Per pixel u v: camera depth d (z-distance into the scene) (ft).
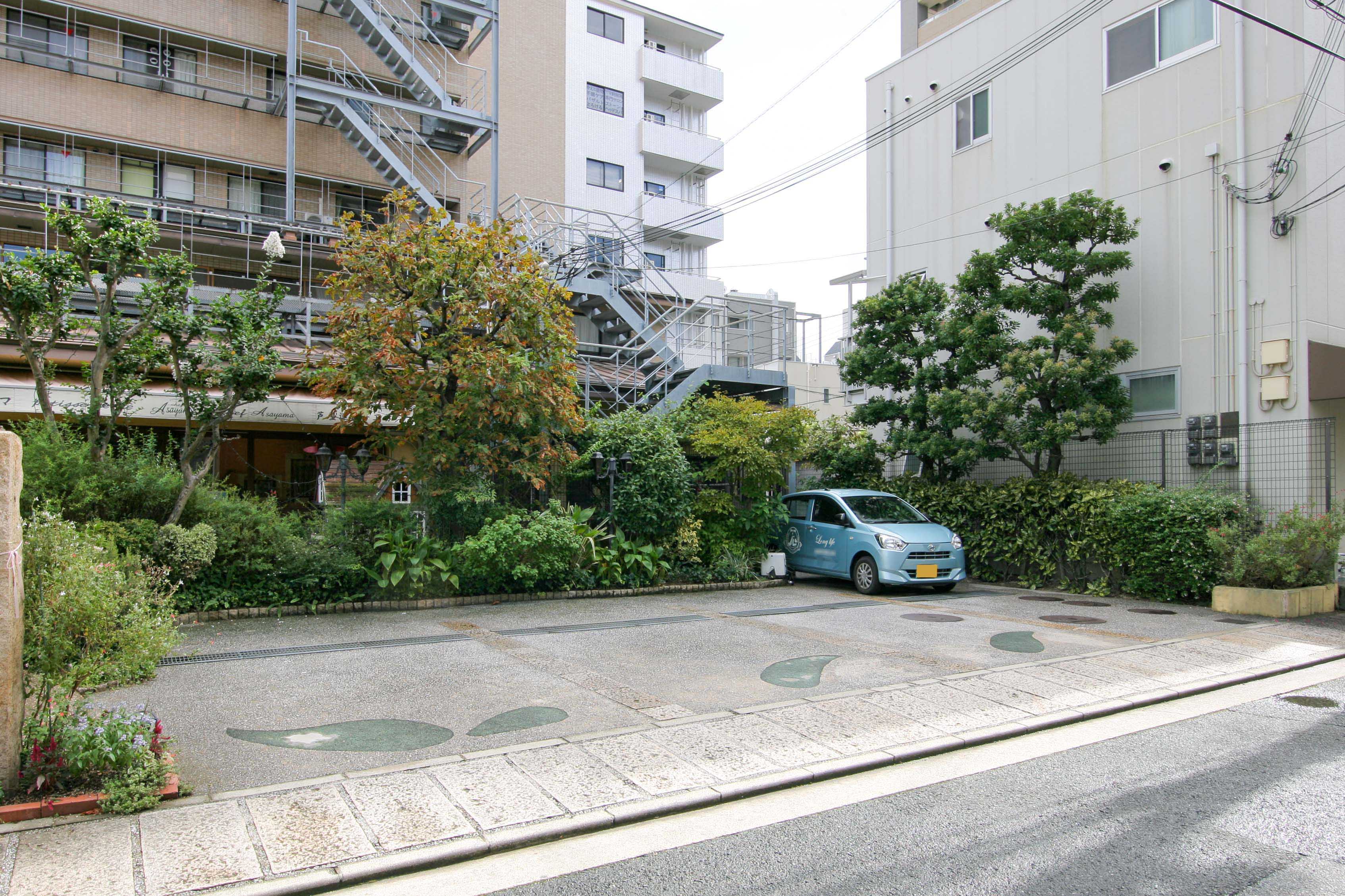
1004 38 51.98
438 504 37.45
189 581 31.14
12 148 54.39
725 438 43.88
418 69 62.28
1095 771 17.30
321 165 63.77
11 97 53.62
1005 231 43.42
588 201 90.53
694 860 13.15
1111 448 45.83
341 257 38.55
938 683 23.48
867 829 14.38
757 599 39.55
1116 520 39.47
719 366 58.13
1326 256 38.78
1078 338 40.06
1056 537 43.39
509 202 68.64
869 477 53.36
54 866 12.21
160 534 29.71
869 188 61.31
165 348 33.27
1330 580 36.50
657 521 42.24
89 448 30.22
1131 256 44.93
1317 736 19.69
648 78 96.63
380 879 12.42
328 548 34.19
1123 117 45.65
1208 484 39.81
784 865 12.96
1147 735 19.81
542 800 15.11
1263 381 39.40
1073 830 14.26
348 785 15.57
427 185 69.26
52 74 54.95
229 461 48.60
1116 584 41.16
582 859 13.17
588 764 16.93
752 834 14.19
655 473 41.88
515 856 13.30
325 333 52.60
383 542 35.09
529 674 23.95
